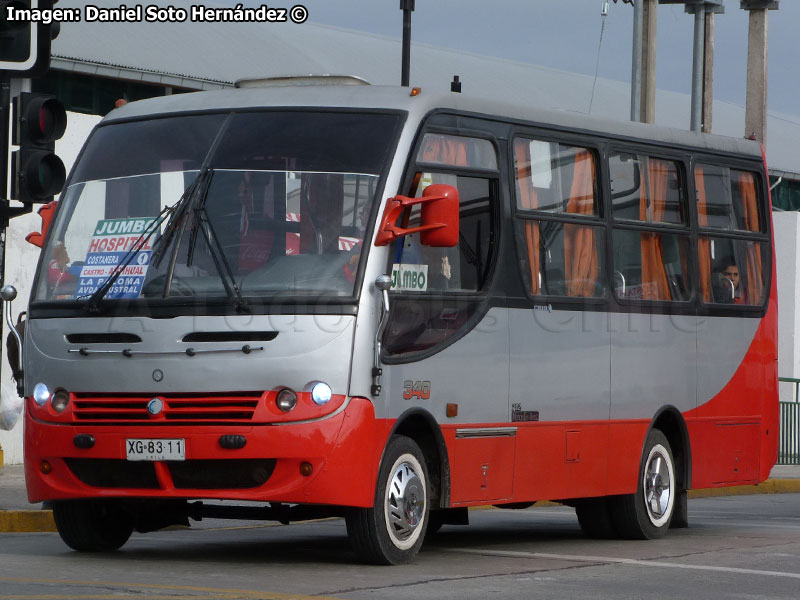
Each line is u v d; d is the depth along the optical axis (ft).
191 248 56.65
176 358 55.62
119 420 56.29
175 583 50.60
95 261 58.34
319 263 55.67
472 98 62.44
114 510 62.80
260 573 54.19
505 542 70.69
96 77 146.00
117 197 59.21
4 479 94.58
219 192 57.31
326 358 54.60
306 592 48.83
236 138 58.54
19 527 74.02
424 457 59.88
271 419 54.39
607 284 68.85
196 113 60.29
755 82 169.17
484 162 62.44
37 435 57.93
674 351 73.10
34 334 58.70
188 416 55.57
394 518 57.11
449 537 73.72
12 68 69.77
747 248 79.10
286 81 63.46
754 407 79.10
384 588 50.47
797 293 184.96
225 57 170.30
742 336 78.07
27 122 69.62
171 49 159.33
